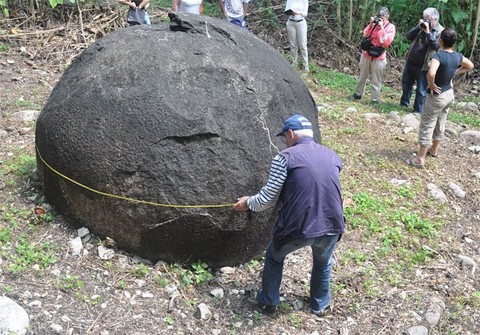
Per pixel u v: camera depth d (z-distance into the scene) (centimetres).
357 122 837
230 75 468
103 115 453
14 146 645
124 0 955
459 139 834
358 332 430
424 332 432
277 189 386
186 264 466
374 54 926
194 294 444
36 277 437
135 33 506
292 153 386
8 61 943
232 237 457
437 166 723
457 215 614
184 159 439
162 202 438
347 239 540
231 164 444
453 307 469
